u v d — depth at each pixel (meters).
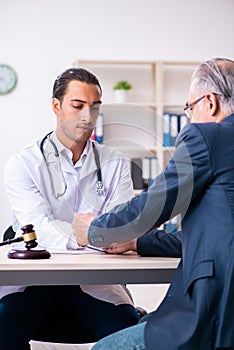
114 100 6.62
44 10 6.44
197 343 1.50
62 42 6.48
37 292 2.21
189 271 1.57
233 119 1.71
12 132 6.37
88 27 6.54
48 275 1.74
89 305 2.27
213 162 1.60
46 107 6.42
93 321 2.26
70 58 6.50
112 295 2.27
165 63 6.47
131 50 6.64
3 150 6.35
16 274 1.74
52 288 2.24
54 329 2.28
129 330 1.65
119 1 6.60
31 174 2.25
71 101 2.19
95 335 2.29
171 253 1.92
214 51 6.80
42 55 6.43
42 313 2.22
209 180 1.61
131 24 6.63
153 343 1.53
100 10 6.56
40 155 2.19
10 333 2.12
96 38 6.56
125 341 1.61
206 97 1.77
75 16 6.50
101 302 2.27
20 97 6.38
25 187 2.27
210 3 6.78
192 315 1.53
